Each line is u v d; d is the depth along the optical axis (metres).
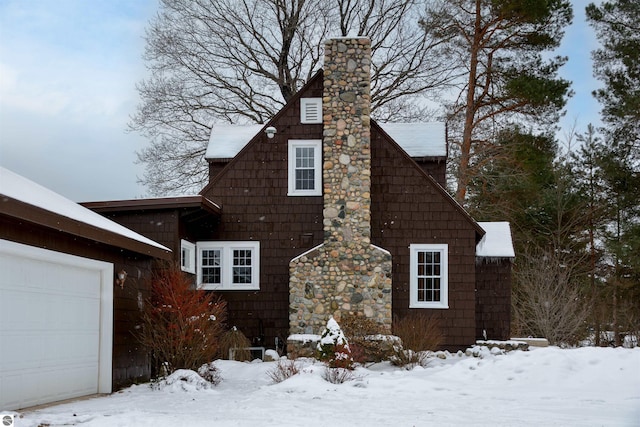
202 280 21.78
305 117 22.11
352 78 21.41
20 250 10.38
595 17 33.81
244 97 32.31
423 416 10.34
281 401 12.09
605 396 12.89
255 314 21.62
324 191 21.06
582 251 35.06
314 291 20.58
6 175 11.95
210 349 15.17
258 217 21.89
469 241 21.61
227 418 9.91
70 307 12.20
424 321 20.30
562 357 15.51
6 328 10.16
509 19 30.97
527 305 30.50
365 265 20.59
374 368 17.91
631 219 33.97
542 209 35.41
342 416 10.28
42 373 11.20
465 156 31.78
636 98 30.94
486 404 11.90
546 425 9.46
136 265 15.05
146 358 15.65
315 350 19.33
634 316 33.72
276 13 31.67
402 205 21.78
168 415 10.09
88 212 13.40
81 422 9.22
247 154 22.12
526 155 31.92
